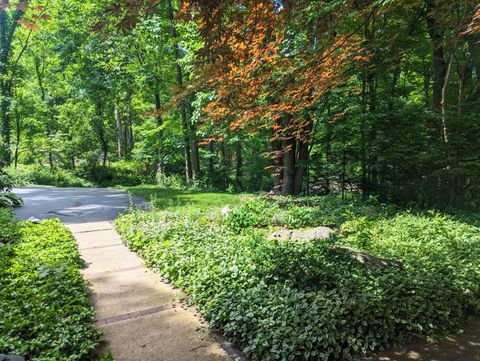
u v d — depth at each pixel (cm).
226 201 1262
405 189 1161
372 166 1231
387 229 751
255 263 487
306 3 349
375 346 339
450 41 660
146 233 703
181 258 534
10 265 502
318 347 314
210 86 400
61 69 2153
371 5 421
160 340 347
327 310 351
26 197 1441
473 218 899
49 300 390
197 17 306
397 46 916
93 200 1359
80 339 322
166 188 1883
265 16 330
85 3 1830
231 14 320
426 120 1102
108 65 1989
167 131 2111
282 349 304
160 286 492
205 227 753
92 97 2256
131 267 574
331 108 1179
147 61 2022
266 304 373
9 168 2258
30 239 648
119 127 3225
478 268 505
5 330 318
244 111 461
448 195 1090
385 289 405
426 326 371
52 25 1961
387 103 1227
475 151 1011
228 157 2667
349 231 738
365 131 1180
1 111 2630
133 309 418
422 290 411
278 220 886
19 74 2666
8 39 2553
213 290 425
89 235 791
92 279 517
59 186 2281
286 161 1412
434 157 1042
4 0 332
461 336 369
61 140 2525
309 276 434
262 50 370
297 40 436
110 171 2580
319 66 422
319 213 966
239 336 342
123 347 334
